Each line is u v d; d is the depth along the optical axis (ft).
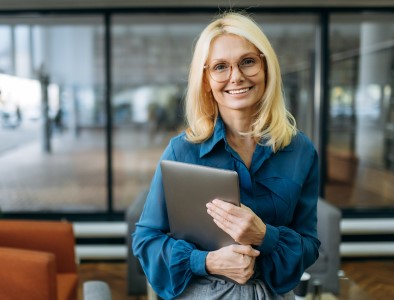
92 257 11.72
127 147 36.60
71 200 17.81
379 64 13.67
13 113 14.17
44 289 5.87
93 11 11.48
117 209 12.55
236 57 2.98
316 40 11.84
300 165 3.20
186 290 3.09
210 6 11.25
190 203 3.00
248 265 2.84
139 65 41.39
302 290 6.01
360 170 16.48
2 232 7.57
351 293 8.60
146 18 12.04
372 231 11.76
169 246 3.10
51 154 30.45
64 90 24.76
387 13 11.44
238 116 3.15
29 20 12.14
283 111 3.25
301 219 3.31
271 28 12.16
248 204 3.09
